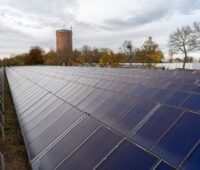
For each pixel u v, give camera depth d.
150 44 76.88
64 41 165.88
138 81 19.62
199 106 10.64
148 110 8.80
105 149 7.19
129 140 7.12
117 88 15.95
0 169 10.09
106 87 16.67
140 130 7.55
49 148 9.19
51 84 23.80
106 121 9.14
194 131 6.17
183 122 6.85
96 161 6.88
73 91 16.77
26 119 15.38
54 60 135.00
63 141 9.11
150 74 29.86
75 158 7.55
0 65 192.00
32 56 148.12
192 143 5.75
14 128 16.95
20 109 19.62
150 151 6.23
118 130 8.04
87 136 8.51
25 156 11.74
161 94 13.27
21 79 43.41
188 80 21.33
